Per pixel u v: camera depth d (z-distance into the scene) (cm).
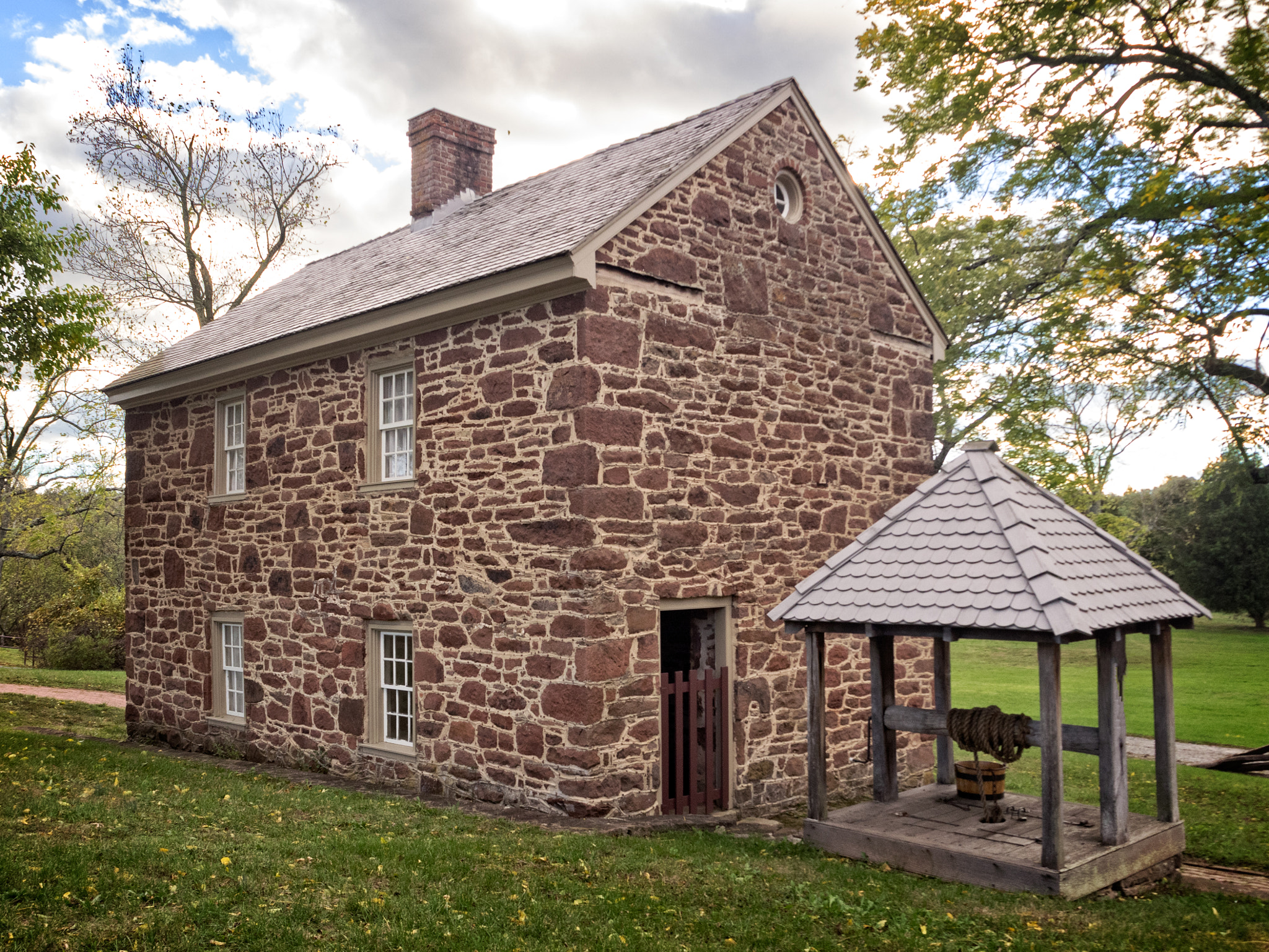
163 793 850
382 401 1075
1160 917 587
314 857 619
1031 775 1280
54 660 2683
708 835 793
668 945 492
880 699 795
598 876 614
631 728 852
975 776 779
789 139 1058
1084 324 1864
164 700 1388
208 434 1327
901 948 498
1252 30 1479
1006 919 551
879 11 1748
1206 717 1791
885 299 1178
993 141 1842
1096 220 1819
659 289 897
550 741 845
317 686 1116
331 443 1109
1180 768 1325
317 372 1135
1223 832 931
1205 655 2764
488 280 885
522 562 878
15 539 2464
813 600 725
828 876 643
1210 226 1605
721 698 951
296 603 1151
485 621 912
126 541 1484
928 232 2183
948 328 2112
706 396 939
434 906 533
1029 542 666
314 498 1130
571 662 831
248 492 1236
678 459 906
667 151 1016
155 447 1435
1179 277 1656
